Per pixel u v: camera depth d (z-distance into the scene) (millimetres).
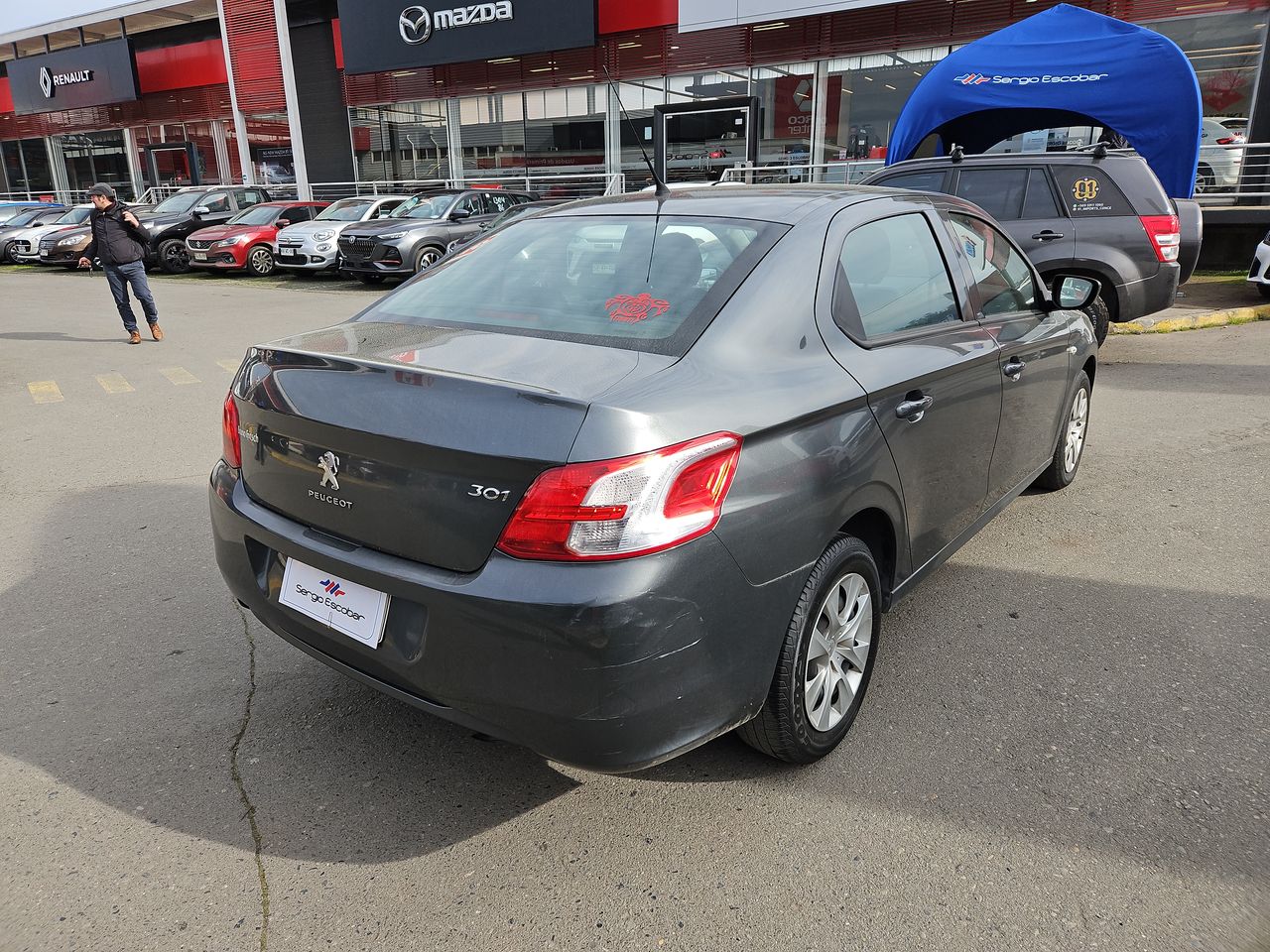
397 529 2135
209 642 3393
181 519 4652
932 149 15852
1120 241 7414
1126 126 10266
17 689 3066
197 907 2143
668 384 2090
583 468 1884
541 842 2354
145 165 30094
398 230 15406
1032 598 3678
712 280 2477
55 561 4117
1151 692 2992
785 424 2221
